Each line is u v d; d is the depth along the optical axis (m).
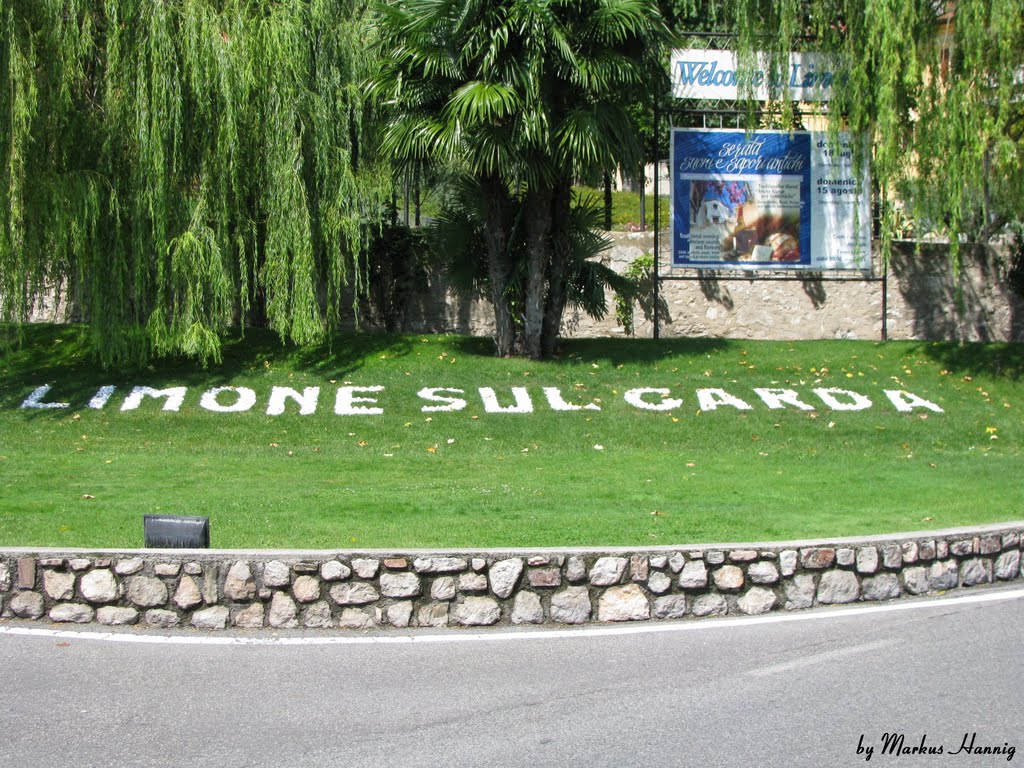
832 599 7.89
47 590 7.38
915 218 19.88
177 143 16.89
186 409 16.16
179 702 5.89
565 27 16.81
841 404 17.27
